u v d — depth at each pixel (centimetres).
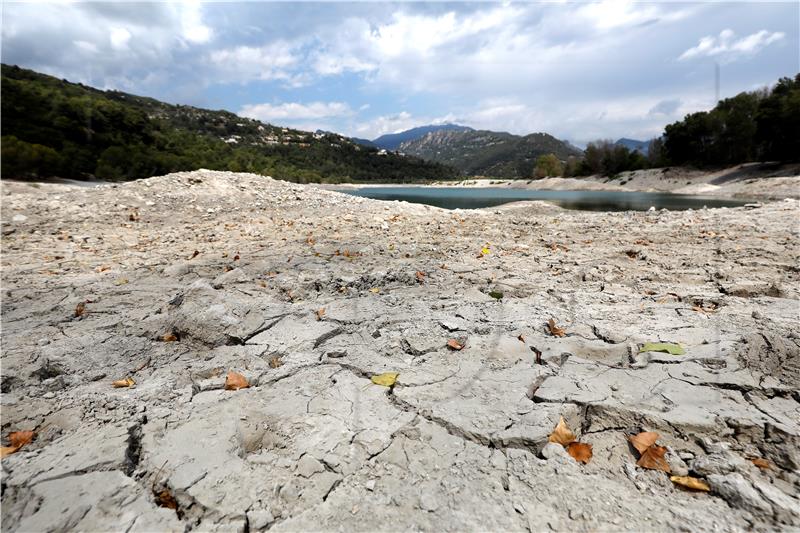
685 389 274
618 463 223
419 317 406
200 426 245
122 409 264
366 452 225
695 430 239
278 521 185
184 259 672
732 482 200
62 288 516
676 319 382
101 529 178
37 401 274
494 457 223
